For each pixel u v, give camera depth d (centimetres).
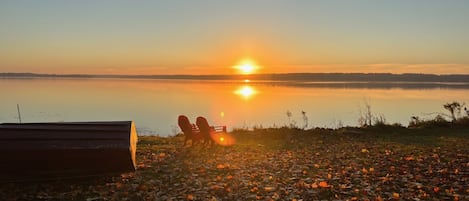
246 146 1435
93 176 800
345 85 14700
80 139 773
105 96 8200
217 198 730
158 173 935
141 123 3838
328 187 792
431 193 735
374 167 988
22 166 741
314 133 1772
